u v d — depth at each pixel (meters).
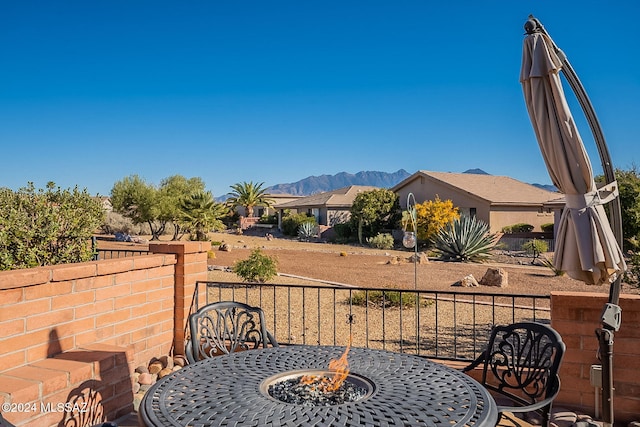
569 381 4.00
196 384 2.50
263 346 3.84
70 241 6.62
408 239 11.68
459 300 9.79
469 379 2.63
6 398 3.07
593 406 3.93
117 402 3.96
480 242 18.69
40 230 6.08
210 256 18.58
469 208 27.16
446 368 2.82
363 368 2.80
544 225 26.58
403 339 6.85
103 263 4.39
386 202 29.48
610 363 3.08
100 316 4.44
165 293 5.31
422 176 29.84
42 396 3.33
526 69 2.84
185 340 5.41
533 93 2.80
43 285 3.85
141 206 30.20
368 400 2.28
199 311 3.68
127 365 4.09
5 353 3.54
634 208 8.02
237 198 48.34
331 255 21.25
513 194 28.20
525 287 11.84
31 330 3.74
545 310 8.62
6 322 3.56
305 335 7.09
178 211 29.39
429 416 2.10
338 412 2.13
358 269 15.49
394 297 9.14
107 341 4.52
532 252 20.67
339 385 2.58
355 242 29.75
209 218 28.83
